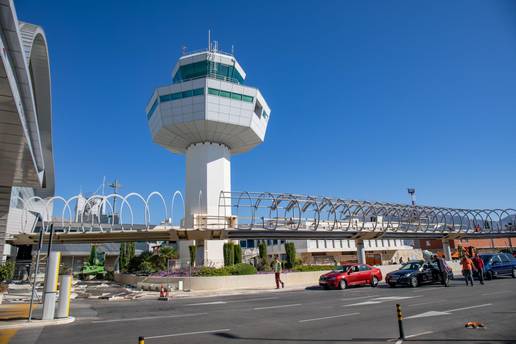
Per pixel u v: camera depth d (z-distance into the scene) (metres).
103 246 59.53
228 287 27.05
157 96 46.59
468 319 11.17
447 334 9.08
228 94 46.00
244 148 53.09
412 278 23.97
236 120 46.00
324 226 38.97
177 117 45.34
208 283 26.50
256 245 70.38
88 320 13.20
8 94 10.35
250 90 47.12
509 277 29.38
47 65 21.89
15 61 9.88
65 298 13.20
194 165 47.88
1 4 7.93
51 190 58.34
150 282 28.08
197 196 46.59
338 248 73.94
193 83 45.22
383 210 40.88
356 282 25.20
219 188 47.34
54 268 13.22
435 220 45.97
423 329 9.84
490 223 51.00
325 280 24.77
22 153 15.88
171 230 35.16
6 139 14.18
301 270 33.41
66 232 35.69
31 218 51.22
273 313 14.10
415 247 83.44
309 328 10.62
